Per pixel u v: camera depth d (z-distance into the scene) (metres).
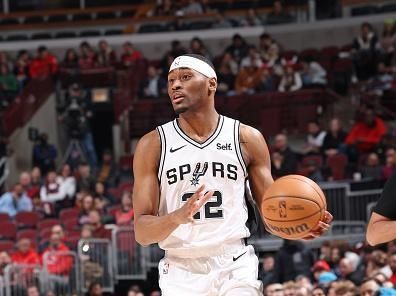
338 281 17.84
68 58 40.50
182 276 9.98
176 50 38.34
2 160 35.50
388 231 8.80
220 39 42.56
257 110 35.00
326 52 39.06
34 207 30.81
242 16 43.91
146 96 37.72
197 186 9.95
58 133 38.94
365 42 37.81
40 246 27.72
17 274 25.30
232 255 9.98
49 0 47.00
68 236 27.56
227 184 9.98
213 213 9.92
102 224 27.38
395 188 8.91
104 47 40.44
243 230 10.02
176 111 10.00
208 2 44.31
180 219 9.26
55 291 25.56
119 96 37.44
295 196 9.09
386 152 29.84
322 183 27.20
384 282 17.64
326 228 9.23
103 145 39.03
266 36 38.69
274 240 27.30
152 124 37.16
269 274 23.27
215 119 10.12
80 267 25.75
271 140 34.59
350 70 37.28
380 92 35.56
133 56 40.66
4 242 27.72
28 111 37.78
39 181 32.41
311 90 35.12
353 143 31.03
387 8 41.22
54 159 35.47
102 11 45.69
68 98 36.91
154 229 9.53
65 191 31.14
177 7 44.31
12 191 31.42
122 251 26.56
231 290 9.76
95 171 34.53
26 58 40.44
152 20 44.22
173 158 9.99
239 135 10.09
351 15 41.94
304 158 29.69
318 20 41.69
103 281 26.08
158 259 26.48
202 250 9.93
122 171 33.53
